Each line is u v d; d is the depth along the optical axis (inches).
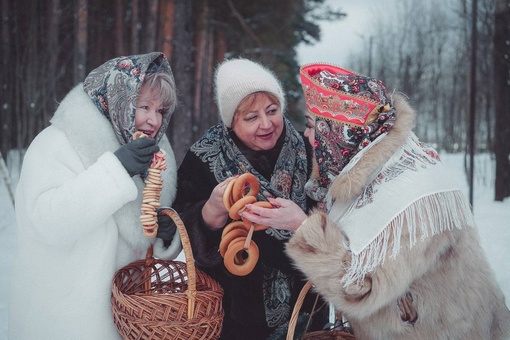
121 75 75.9
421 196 66.6
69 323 73.9
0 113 398.0
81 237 74.2
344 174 70.5
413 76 919.7
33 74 390.6
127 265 77.1
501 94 392.8
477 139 738.8
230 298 88.7
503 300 74.6
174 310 69.1
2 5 389.7
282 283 87.9
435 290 67.6
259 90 84.3
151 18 405.4
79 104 76.4
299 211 74.5
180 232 70.4
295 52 709.9
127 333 68.4
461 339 68.6
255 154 88.9
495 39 391.9
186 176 92.0
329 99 72.1
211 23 512.4
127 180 70.8
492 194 432.1
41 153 73.8
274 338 89.0
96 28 446.3
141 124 78.3
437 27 882.8
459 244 69.3
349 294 66.1
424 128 995.3
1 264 195.0
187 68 437.7
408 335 68.4
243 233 77.2
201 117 527.5
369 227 67.1
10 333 78.1
